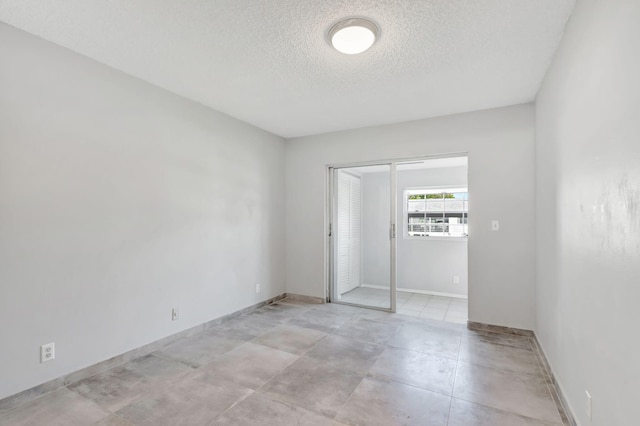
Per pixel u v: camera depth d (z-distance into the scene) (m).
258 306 4.20
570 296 1.94
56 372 2.23
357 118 3.82
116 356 2.59
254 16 1.92
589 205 1.61
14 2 1.79
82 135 2.38
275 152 4.56
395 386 2.29
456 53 2.33
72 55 2.33
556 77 2.29
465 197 5.36
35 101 2.13
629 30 1.17
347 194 4.52
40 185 2.16
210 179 3.49
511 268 3.35
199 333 3.29
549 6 1.82
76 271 2.34
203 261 3.39
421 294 5.42
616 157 1.30
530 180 3.28
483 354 2.83
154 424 1.86
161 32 2.09
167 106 3.03
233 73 2.67
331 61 2.46
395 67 2.54
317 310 4.14
